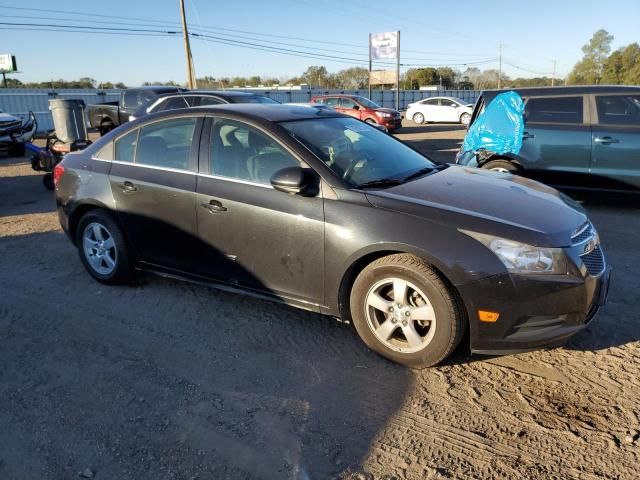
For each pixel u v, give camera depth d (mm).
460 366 3348
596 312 3246
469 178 3910
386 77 57375
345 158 3766
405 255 3203
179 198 4094
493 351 3109
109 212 4570
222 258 3973
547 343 3047
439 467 2500
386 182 3623
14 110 26953
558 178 7105
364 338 3451
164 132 4324
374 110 22500
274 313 4168
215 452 2631
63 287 4812
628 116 6754
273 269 3717
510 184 3816
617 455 2537
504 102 7367
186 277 4293
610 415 2834
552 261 2957
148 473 2500
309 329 3891
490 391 3080
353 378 3248
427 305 3152
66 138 9938
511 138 7270
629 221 6613
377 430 2771
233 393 3123
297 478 2451
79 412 2973
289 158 3674
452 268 3018
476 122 7684
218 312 4207
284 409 2961
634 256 5293
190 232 4094
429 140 19188
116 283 4758
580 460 2514
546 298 2969
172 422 2867
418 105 29922
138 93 13961
